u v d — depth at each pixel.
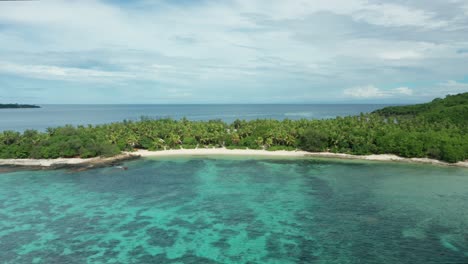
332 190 83.94
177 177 97.94
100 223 64.00
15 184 90.31
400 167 107.69
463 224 62.16
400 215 66.88
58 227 62.09
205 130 145.38
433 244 54.53
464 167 106.56
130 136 135.75
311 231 60.12
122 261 49.97
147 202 75.94
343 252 52.38
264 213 68.94
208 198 78.56
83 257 51.12
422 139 118.31
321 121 154.88
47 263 49.28
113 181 93.50
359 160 118.69
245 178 96.38
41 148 117.50
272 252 52.62
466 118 148.50
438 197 77.50
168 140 140.75
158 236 58.59
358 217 66.25
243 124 159.75
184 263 49.44
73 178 96.81
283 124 150.00
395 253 51.78
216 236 58.56
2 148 118.00
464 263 48.62
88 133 134.62
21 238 57.47
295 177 97.06
